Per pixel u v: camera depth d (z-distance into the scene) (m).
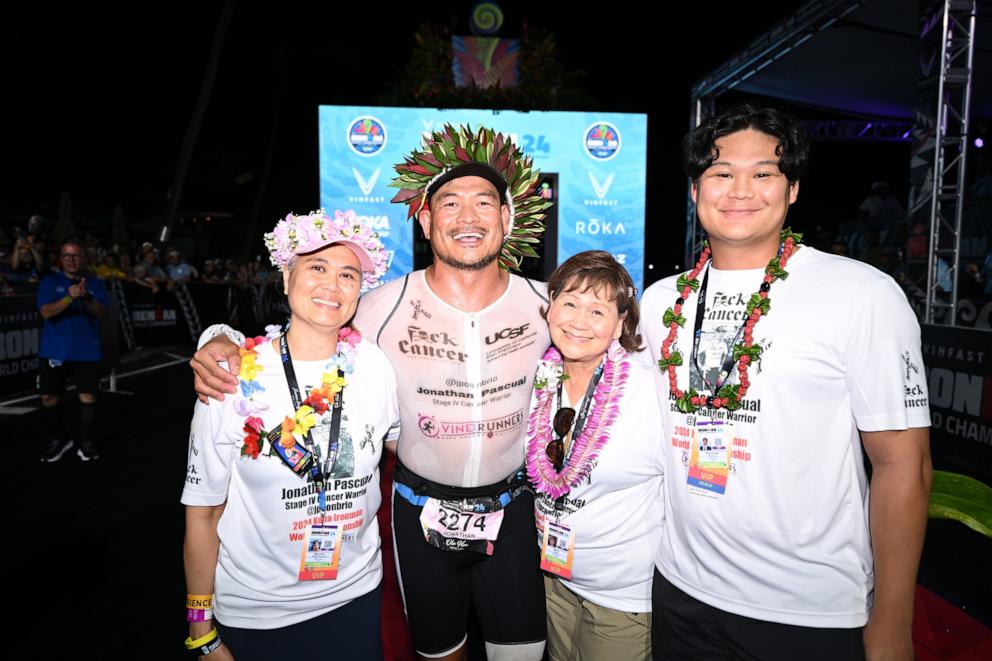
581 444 2.04
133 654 2.88
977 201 9.84
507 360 2.35
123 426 7.00
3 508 4.61
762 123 1.65
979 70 10.08
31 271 10.34
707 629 1.75
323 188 8.97
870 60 10.07
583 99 9.16
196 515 1.77
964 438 5.20
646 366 2.08
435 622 2.42
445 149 2.30
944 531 4.38
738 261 1.77
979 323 8.16
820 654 1.63
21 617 3.18
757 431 1.64
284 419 1.74
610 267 2.07
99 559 3.81
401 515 2.43
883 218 13.38
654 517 2.04
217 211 25.64
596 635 2.12
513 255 2.76
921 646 2.87
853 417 1.63
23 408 7.43
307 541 1.75
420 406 2.35
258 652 1.78
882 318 1.56
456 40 9.10
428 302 2.35
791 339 1.62
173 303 13.62
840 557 1.62
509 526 2.42
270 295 16.97
